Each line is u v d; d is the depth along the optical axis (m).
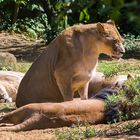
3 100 15.28
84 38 12.71
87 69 12.85
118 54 12.73
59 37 13.02
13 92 15.78
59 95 13.52
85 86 13.13
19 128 9.95
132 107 10.61
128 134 9.34
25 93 14.01
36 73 13.74
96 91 14.02
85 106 10.35
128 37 29.56
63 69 12.81
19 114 10.22
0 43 32.12
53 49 13.20
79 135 9.21
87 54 12.73
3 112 13.48
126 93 10.79
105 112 10.52
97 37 12.68
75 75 12.83
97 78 14.06
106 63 23.05
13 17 36.16
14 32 35.28
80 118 10.23
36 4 36.34
